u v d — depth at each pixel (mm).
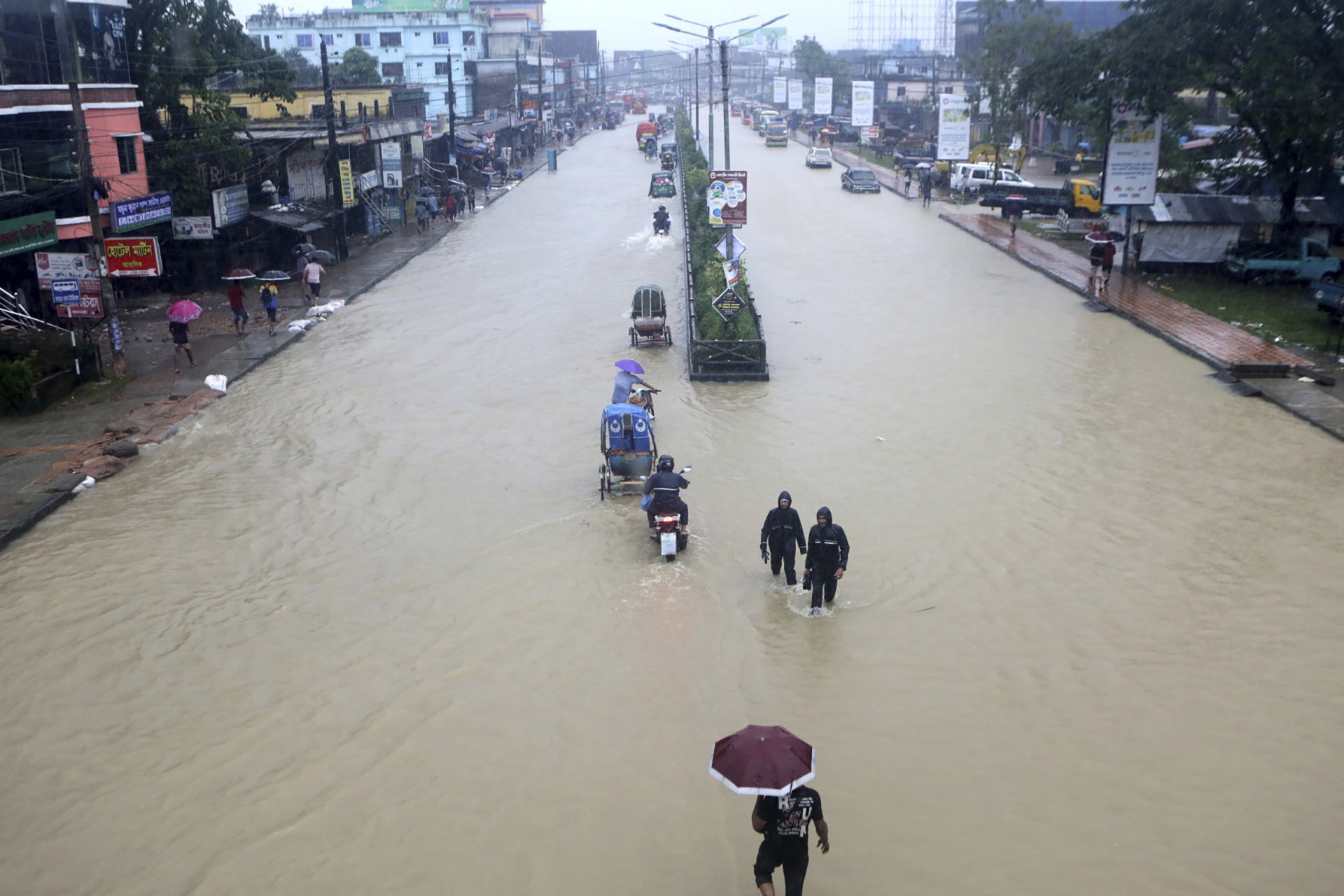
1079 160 63875
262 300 31203
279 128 44688
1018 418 20312
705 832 9219
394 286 35594
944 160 58062
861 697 11195
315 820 9477
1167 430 19391
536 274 37000
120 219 29094
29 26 27594
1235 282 32219
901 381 23078
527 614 13117
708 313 25625
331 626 12930
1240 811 9297
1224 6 29672
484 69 101875
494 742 10539
